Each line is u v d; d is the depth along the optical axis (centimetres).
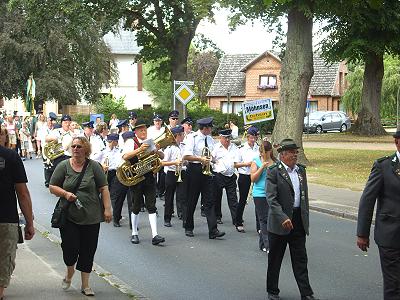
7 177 631
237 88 7344
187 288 851
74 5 3609
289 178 784
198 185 1206
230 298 804
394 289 660
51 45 4850
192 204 1220
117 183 1320
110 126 3106
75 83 5112
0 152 630
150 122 5006
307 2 2284
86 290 768
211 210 1211
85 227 765
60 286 802
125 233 1261
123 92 7050
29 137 3034
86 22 3669
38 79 4912
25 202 649
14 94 5069
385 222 664
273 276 790
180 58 4034
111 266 978
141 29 4169
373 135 4338
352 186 2020
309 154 3078
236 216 1283
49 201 1691
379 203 675
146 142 1123
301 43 2522
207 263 1002
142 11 3997
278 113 2584
